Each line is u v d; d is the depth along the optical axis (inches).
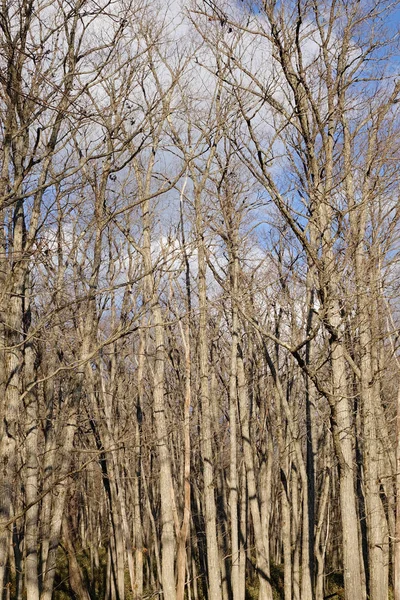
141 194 513.7
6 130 340.5
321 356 392.2
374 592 453.4
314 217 420.5
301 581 609.9
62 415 474.0
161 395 523.8
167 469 513.3
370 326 440.1
